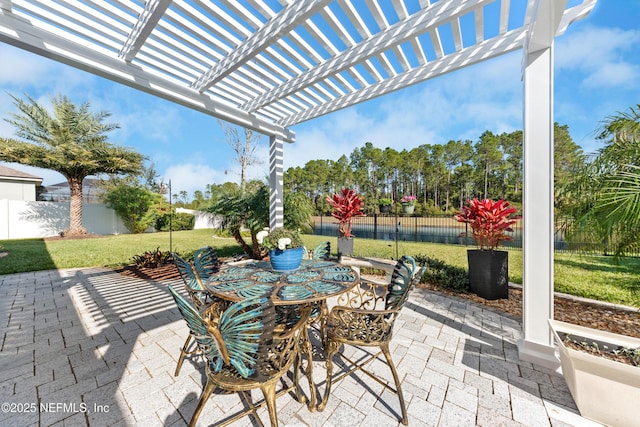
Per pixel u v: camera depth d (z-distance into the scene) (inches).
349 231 200.8
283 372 57.2
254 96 158.4
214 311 73.6
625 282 147.6
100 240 411.2
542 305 85.1
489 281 142.5
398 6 94.4
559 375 79.2
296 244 95.3
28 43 92.6
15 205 431.2
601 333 74.0
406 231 502.6
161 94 130.4
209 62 124.2
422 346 96.8
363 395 71.9
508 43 98.0
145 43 107.7
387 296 87.1
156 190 662.5
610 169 88.4
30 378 78.8
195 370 83.4
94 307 137.2
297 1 89.5
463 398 70.3
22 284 179.3
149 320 121.3
